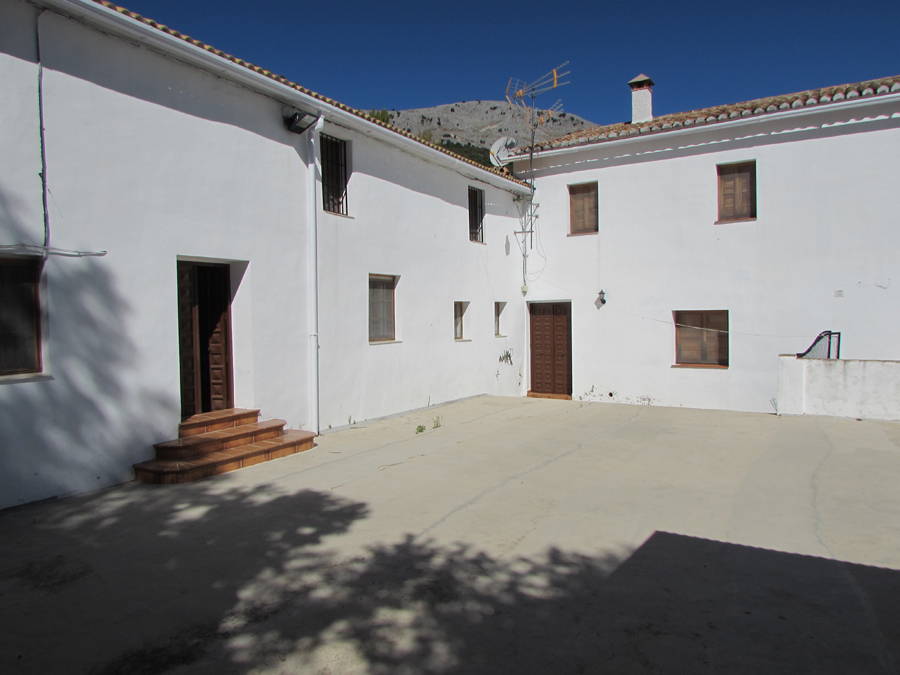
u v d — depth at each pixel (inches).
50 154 219.9
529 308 602.2
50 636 128.2
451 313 486.6
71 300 225.9
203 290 308.8
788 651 121.8
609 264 542.6
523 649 123.0
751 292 479.8
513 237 580.1
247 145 303.1
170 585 152.1
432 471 265.6
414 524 197.2
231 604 142.3
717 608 140.4
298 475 257.0
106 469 237.0
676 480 253.1
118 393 241.8
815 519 203.5
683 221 506.6
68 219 225.3
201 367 305.9
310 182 342.0
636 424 398.6
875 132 432.1
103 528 191.8
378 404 405.1
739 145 480.4
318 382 349.7
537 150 563.8
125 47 245.6
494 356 548.1
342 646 124.3
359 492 232.7
